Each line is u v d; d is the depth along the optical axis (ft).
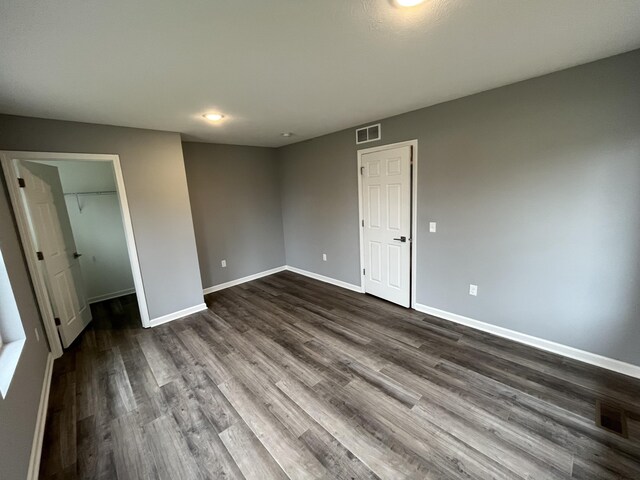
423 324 10.11
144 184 10.53
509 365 7.60
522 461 4.99
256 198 16.10
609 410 6.00
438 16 4.46
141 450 5.57
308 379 7.45
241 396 6.94
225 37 4.83
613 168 6.55
